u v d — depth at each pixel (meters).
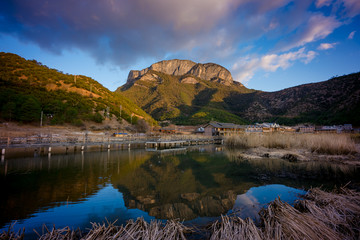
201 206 7.52
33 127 42.25
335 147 19.28
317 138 22.19
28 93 53.41
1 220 6.13
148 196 8.76
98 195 8.81
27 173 12.88
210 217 6.48
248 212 6.82
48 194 8.83
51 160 18.38
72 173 13.06
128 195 8.84
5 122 40.06
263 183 10.80
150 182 11.15
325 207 6.14
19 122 41.84
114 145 37.06
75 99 63.09
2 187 9.77
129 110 85.38
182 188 10.00
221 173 13.45
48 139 28.28
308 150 21.48
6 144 20.36
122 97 108.69
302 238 4.34
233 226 5.19
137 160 19.42
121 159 19.94
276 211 5.79
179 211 7.05
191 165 16.75
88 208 7.30
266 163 16.73
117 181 11.27
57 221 6.16
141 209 7.24
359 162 15.86
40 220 6.21
